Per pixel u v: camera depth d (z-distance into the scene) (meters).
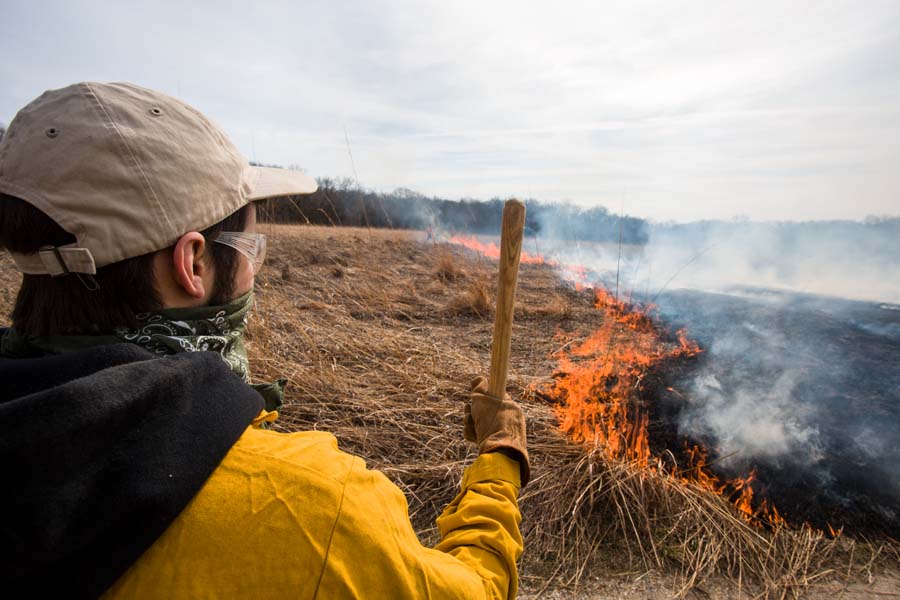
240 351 0.78
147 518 0.45
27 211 0.56
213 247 0.67
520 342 5.02
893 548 2.25
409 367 3.94
